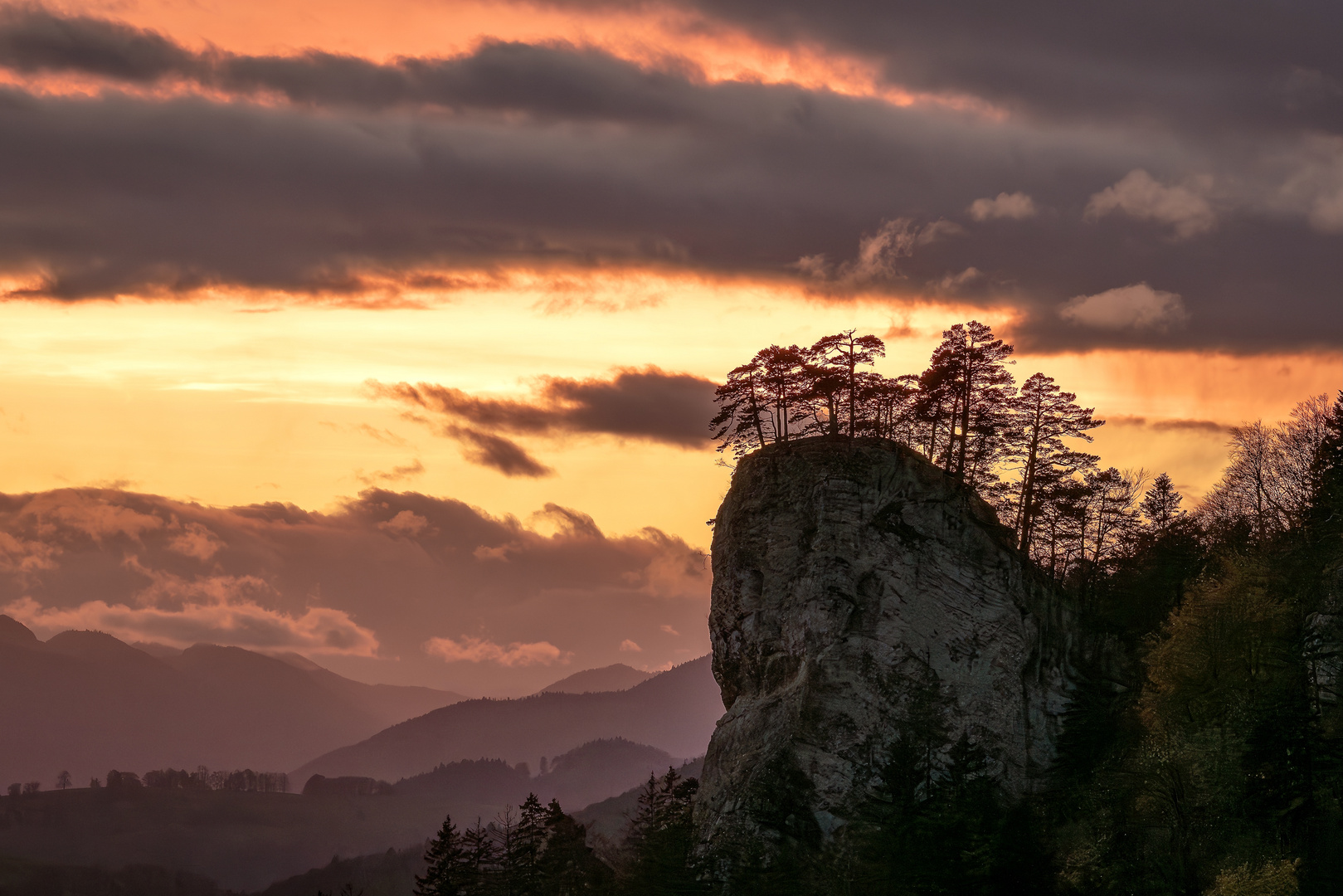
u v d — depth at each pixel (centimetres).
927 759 12600
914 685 13175
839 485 14100
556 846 13838
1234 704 10869
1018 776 12812
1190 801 10550
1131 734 12638
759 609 14150
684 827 13238
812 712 13125
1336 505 13662
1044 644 13688
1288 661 11044
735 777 13125
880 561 13688
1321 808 10088
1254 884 9038
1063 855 11256
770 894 11606
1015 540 14288
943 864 10931
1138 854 10700
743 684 14212
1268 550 14200
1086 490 14200
